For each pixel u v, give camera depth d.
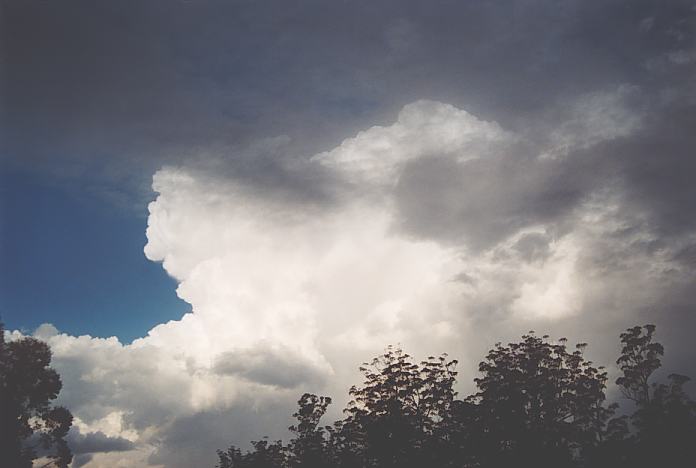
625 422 36.12
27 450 38.31
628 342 37.88
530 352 41.56
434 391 42.59
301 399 49.34
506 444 39.69
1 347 38.28
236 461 59.84
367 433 43.25
